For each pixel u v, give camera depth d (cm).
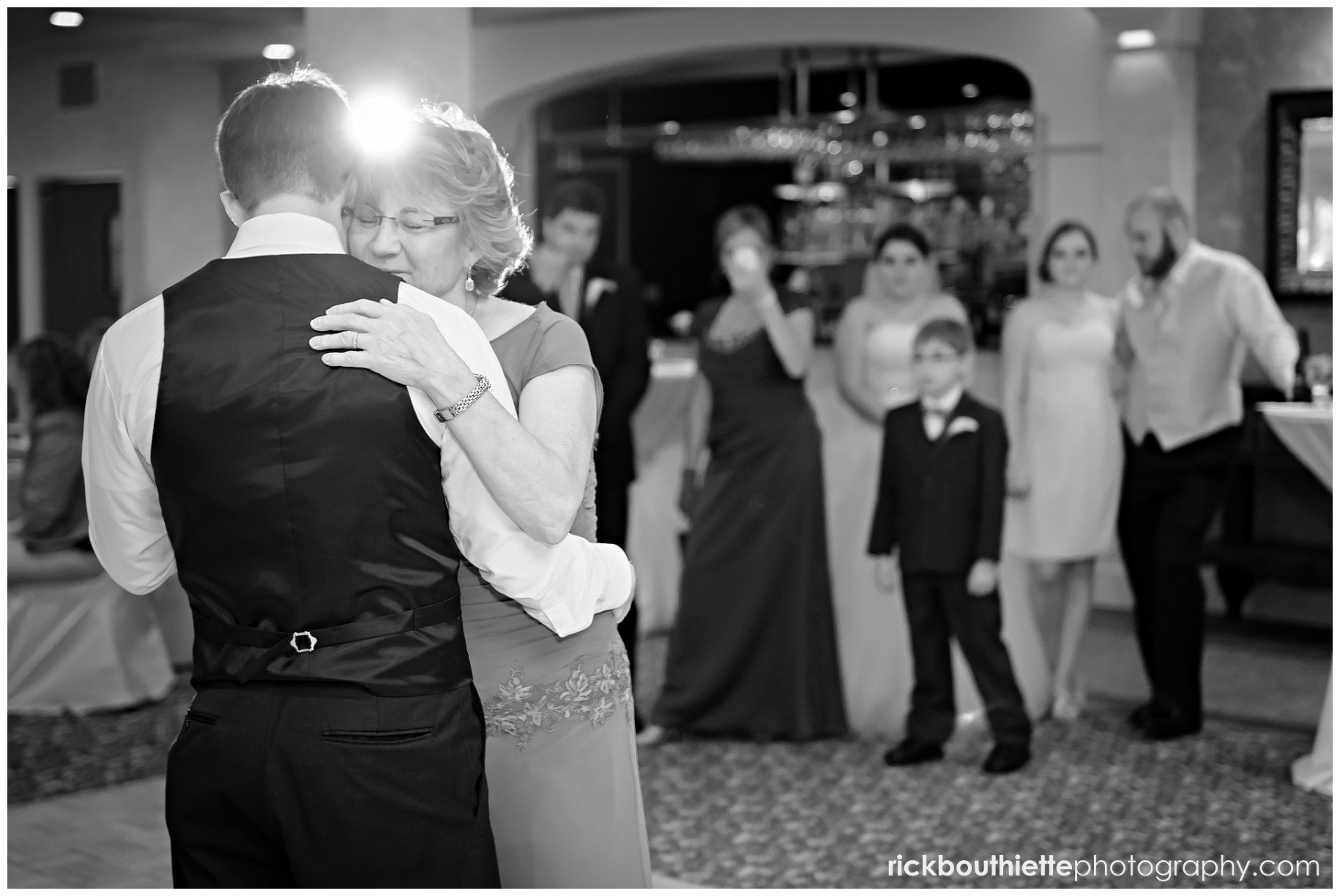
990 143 834
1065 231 457
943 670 414
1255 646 562
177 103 840
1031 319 455
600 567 197
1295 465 553
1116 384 454
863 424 463
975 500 403
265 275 171
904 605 432
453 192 190
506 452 168
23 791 390
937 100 965
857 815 371
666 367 614
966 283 835
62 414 475
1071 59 629
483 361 175
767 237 443
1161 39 596
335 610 168
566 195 425
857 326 464
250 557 169
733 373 440
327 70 420
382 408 167
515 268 203
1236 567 568
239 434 166
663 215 1186
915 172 959
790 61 929
